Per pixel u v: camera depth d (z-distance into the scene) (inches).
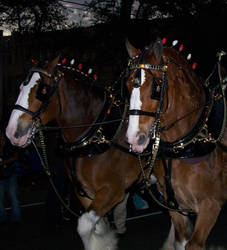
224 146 163.8
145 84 140.3
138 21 520.1
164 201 180.1
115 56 530.0
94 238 184.7
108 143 184.1
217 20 486.0
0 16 670.5
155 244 232.2
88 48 561.3
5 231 261.6
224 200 164.6
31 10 653.9
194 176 156.6
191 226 179.9
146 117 139.6
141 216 296.5
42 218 293.7
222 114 161.6
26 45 637.3
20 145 175.8
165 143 160.4
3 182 271.0
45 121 182.5
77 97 188.1
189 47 492.4
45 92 177.6
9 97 618.8
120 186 189.9
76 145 185.5
